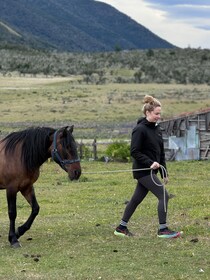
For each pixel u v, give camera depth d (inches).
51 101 3302.2
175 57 6914.4
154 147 416.5
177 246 397.1
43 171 1001.5
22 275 341.1
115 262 362.0
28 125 2354.8
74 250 395.5
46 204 634.8
